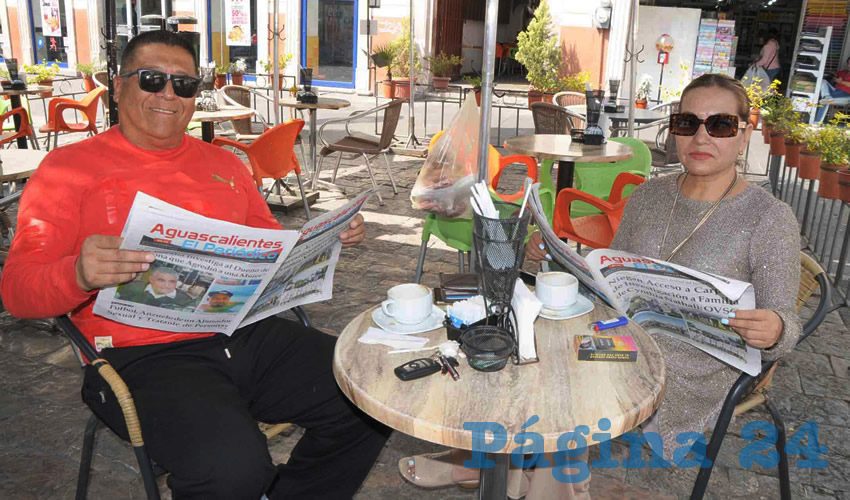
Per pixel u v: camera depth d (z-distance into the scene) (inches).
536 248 92.7
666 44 513.0
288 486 84.8
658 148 265.1
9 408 116.6
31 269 68.4
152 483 68.4
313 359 85.0
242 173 91.5
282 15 615.2
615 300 73.6
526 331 64.9
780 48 667.4
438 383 60.5
